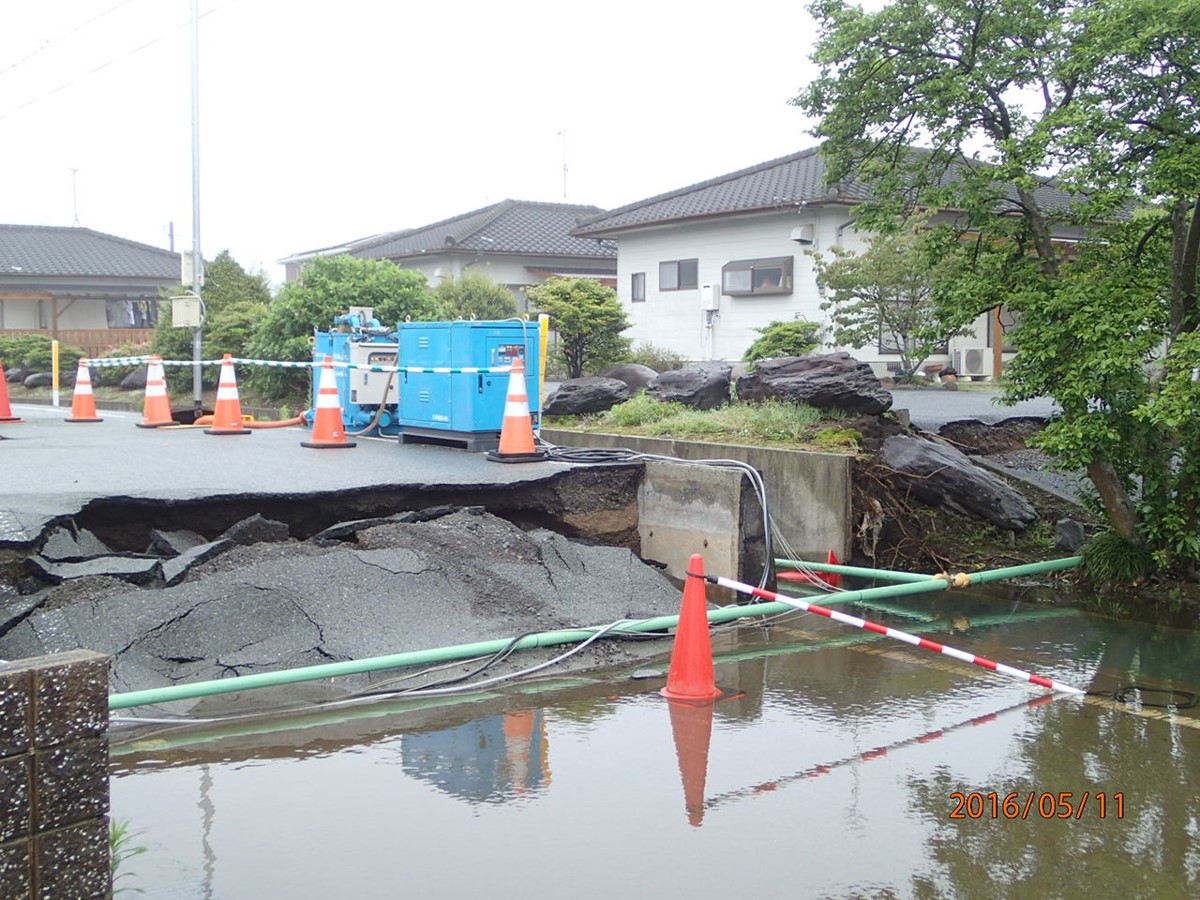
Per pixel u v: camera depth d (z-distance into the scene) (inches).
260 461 406.9
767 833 176.9
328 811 184.2
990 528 425.4
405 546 307.6
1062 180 324.8
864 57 365.1
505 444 404.8
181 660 249.9
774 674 277.4
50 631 245.6
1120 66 326.3
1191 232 339.9
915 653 300.4
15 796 119.9
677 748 218.4
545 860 165.8
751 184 1011.9
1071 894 158.6
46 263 1620.3
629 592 324.8
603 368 862.5
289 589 275.0
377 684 257.3
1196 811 189.0
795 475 413.4
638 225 1031.0
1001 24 345.7
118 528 312.2
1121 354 319.9
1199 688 265.3
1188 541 348.5
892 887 159.3
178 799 189.3
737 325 975.0
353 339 546.0
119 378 1062.4
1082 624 334.3
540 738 224.1
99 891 126.7
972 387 833.5
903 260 805.2
